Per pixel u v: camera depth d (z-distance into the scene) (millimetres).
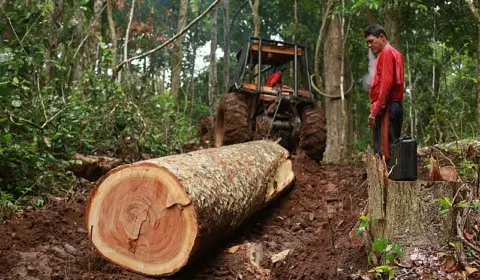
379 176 3422
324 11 13914
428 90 11609
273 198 5051
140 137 6859
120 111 6883
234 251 3834
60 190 5258
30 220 4270
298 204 5336
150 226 3402
